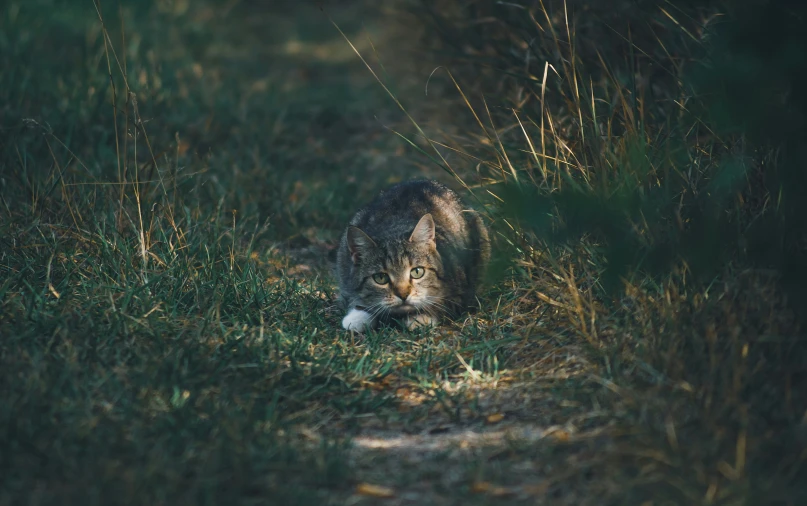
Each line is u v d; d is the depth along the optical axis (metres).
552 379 1.74
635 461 1.54
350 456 1.60
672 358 1.67
